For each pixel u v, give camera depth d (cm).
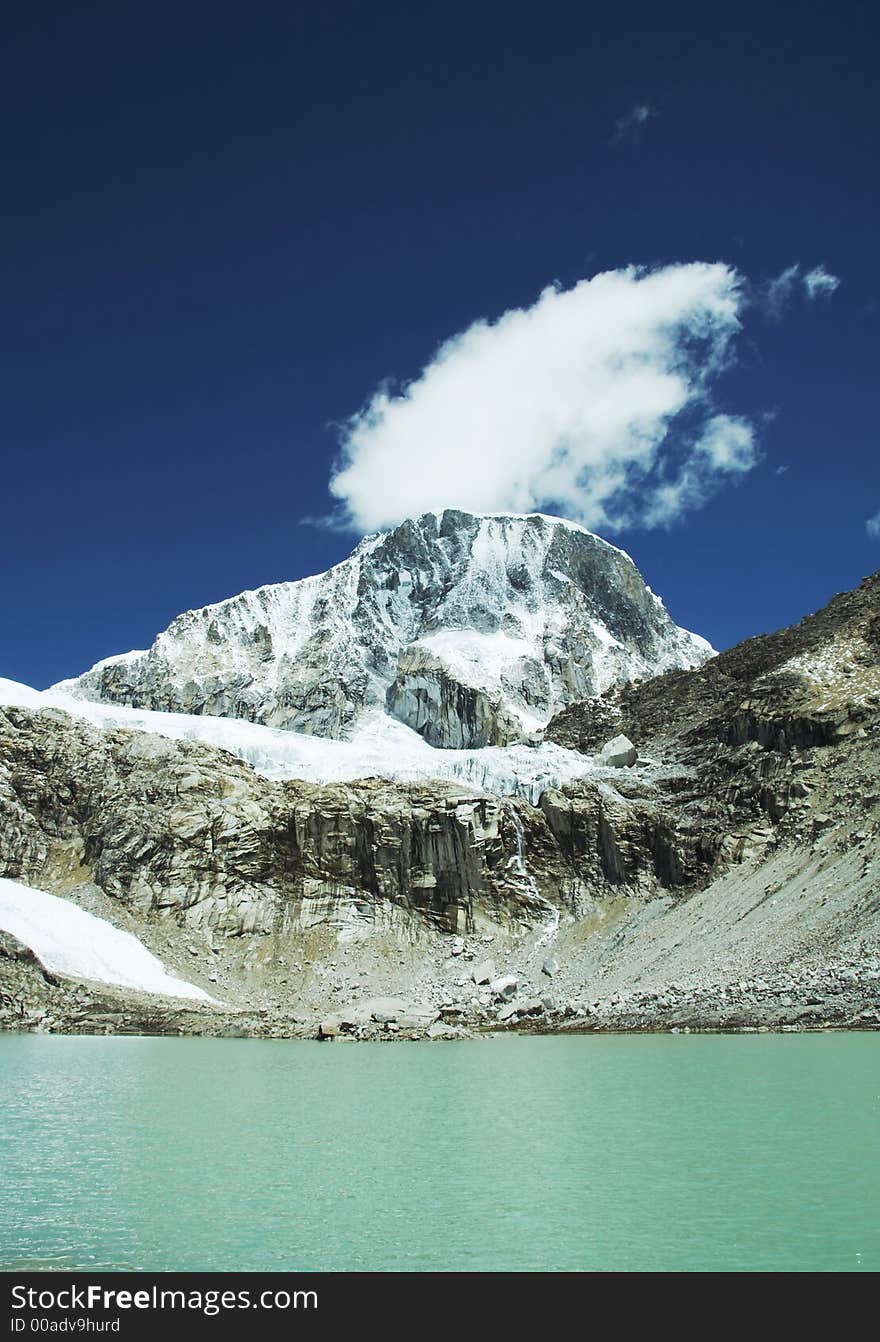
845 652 13738
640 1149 3781
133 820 12950
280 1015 10344
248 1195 3341
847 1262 2638
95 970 10925
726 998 8450
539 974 11219
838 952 8406
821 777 11819
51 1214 3158
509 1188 3344
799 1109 4384
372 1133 4294
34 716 14312
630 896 12256
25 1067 6756
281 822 13188
